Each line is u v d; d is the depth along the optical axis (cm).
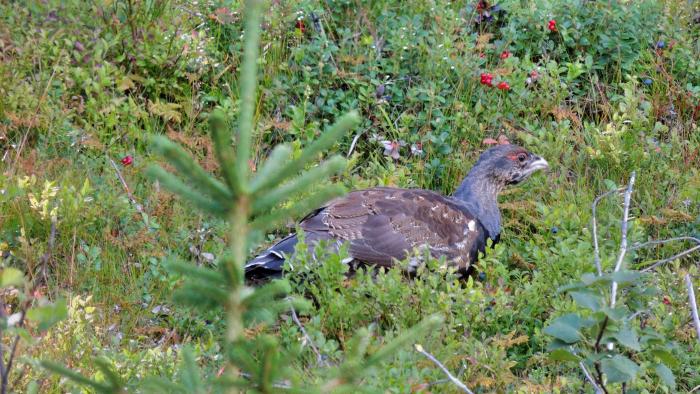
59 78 1295
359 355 478
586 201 1290
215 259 1117
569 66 1462
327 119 1414
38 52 1307
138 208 1151
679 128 1461
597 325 725
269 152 1351
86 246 1084
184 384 510
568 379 911
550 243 1208
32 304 771
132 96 1366
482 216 1240
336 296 997
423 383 828
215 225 1172
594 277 712
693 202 1293
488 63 1535
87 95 1310
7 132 1251
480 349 922
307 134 1324
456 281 1019
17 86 1266
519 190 1331
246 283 1080
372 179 1303
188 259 1130
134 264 1082
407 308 976
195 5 1475
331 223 1116
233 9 1484
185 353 516
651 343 768
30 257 1028
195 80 1384
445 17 1509
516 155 1268
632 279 701
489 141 1374
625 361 718
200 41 1389
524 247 1217
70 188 1115
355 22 1526
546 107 1435
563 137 1374
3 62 1293
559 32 1530
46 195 1070
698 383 948
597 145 1366
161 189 1188
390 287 985
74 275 1055
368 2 1540
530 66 1462
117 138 1267
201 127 1345
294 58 1454
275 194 443
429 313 966
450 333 959
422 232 1140
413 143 1364
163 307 1042
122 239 1109
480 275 1170
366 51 1458
